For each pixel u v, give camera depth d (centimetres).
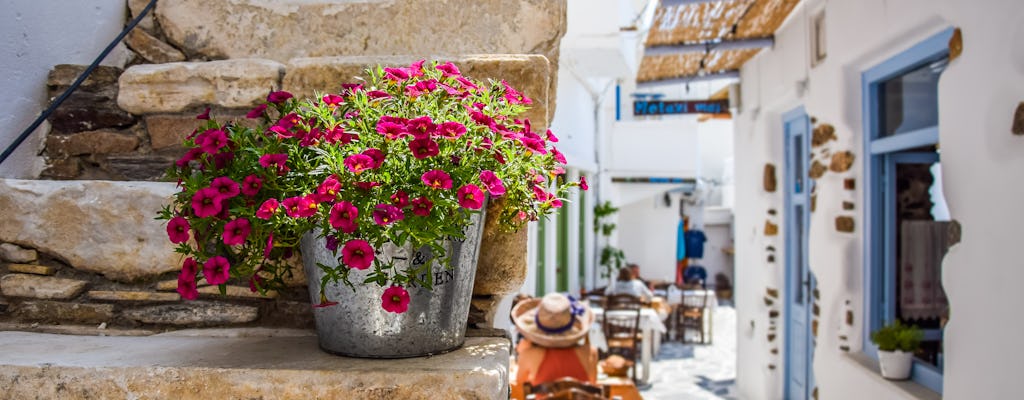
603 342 802
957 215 292
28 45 203
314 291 149
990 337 266
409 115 154
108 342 167
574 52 899
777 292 636
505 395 148
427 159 141
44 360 146
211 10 221
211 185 134
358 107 148
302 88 195
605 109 1580
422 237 134
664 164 1598
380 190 136
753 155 676
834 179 470
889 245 425
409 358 147
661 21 527
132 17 234
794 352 612
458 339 157
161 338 173
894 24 368
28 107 204
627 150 1602
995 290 262
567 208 1162
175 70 200
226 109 202
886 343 382
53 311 182
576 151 1127
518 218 171
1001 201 259
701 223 2016
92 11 222
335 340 149
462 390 135
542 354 525
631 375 888
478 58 188
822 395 487
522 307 566
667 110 761
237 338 174
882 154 431
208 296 183
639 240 1859
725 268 2056
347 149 142
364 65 192
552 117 218
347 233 133
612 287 1134
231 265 165
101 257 181
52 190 181
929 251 425
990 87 267
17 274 182
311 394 137
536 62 186
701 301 1200
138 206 181
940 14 314
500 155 145
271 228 141
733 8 497
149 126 206
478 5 216
